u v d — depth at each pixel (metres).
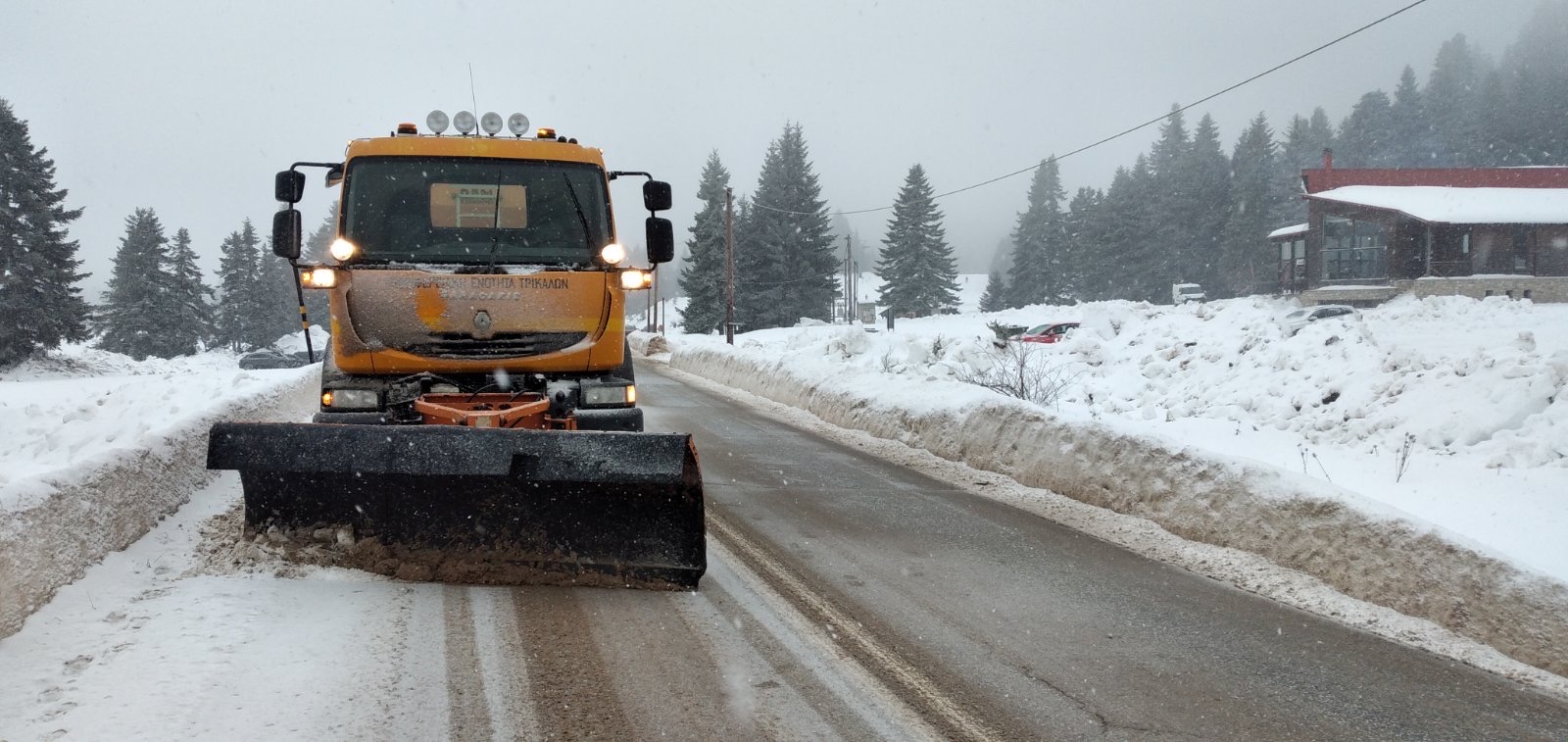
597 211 6.91
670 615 5.00
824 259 77.50
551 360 6.43
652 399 17.52
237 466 4.92
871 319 57.44
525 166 6.86
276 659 4.07
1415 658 4.81
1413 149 103.69
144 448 5.77
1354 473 9.48
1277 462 10.46
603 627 4.77
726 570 5.89
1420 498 8.12
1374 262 49.84
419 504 5.21
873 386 13.66
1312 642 4.99
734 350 23.16
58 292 49.75
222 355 58.41
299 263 6.34
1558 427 8.95
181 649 4.05
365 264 6.45
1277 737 3.86
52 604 4.34
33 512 4.35
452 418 5.96
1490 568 5.15
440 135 7.00
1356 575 5.80
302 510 5.21
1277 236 54.50
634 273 6.68
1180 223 89.00
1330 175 53.50
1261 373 14.59
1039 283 98.75
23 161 50.28
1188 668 4.57
